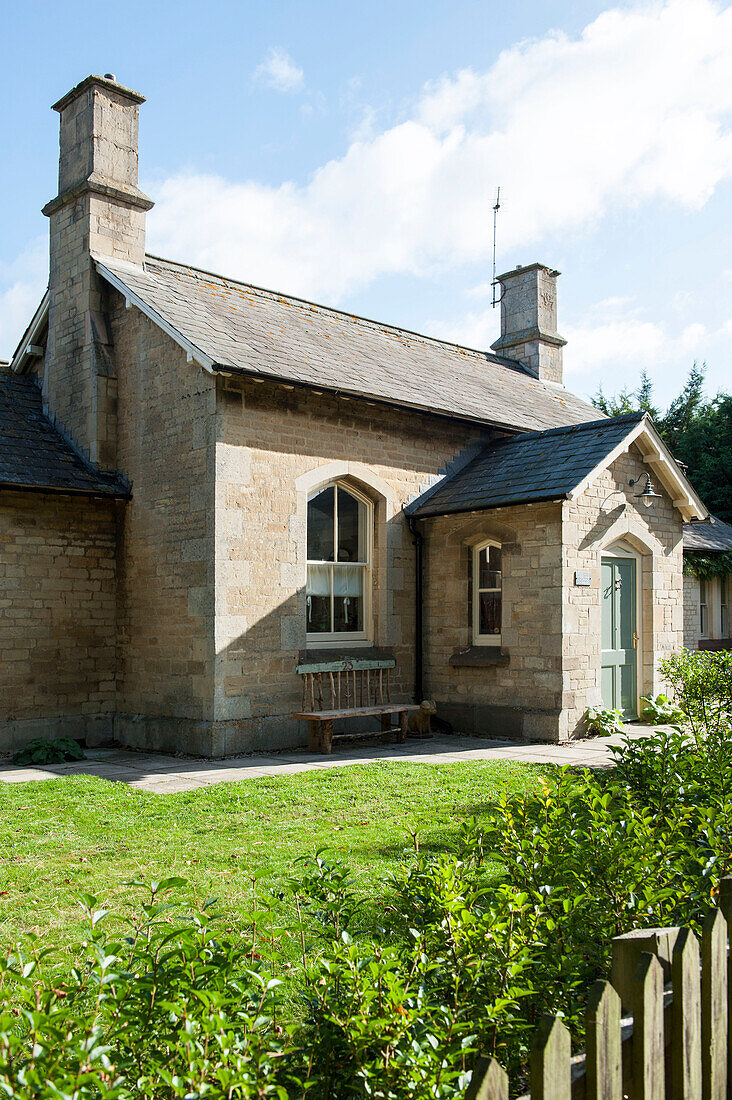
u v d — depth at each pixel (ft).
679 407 118.62
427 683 47.01
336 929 11.48
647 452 47.21
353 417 44.55
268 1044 8.52
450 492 47.21
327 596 44.29
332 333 52.65
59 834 23.44
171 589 40.73
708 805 16.78
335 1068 9.21
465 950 10.39
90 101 45.65
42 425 47.06
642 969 8.22
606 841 13.41
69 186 47.01
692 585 66.64
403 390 46.65
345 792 28.68
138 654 42.70
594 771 31.55
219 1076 7.41
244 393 39.75
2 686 40.42
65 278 47.06
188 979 9.27
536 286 73.97
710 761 19.52
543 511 41.96
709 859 13.50
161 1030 8.89
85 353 45.19
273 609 40.27
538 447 48.16
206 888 18.49
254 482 39.86
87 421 44.80
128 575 43.62
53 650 42.19
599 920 12.06
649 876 12.84
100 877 19.39
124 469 44.16
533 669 42.04
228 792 28.91
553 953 11.32
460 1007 9.70
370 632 46.01
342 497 45.34
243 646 39.01
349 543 45.60
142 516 42.78
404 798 27.66
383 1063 8.27
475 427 50.31
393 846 21.66
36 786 30.37
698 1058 8.86
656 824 16.78
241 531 39.24
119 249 46.29
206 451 39.04
